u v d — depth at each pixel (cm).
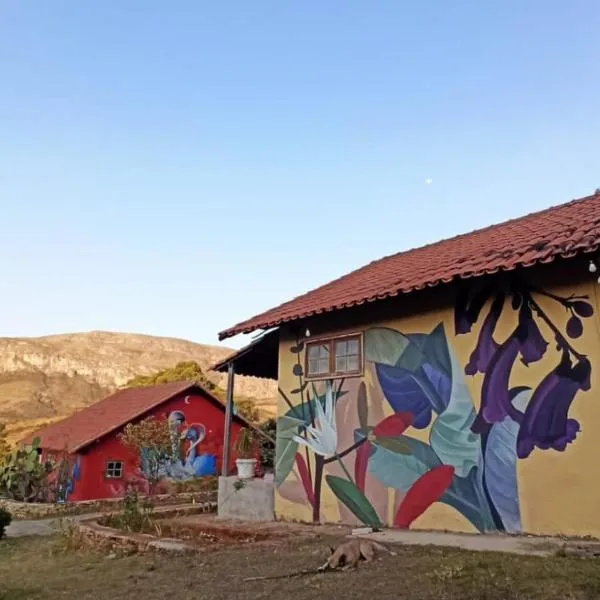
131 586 611
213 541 850
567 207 1056
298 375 1073
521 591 443
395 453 884
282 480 1060
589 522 661
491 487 759
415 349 888
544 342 736
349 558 599
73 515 1691
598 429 669
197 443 2447
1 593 638
